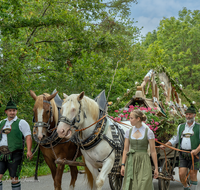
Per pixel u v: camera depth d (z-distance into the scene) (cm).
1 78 851
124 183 380
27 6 901
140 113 391
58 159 480
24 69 898
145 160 380
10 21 834
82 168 1038
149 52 2052
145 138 387
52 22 891
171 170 638
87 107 466
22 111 925
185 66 3772
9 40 848
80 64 1083
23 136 471
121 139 508
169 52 3722
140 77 1505
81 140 468
